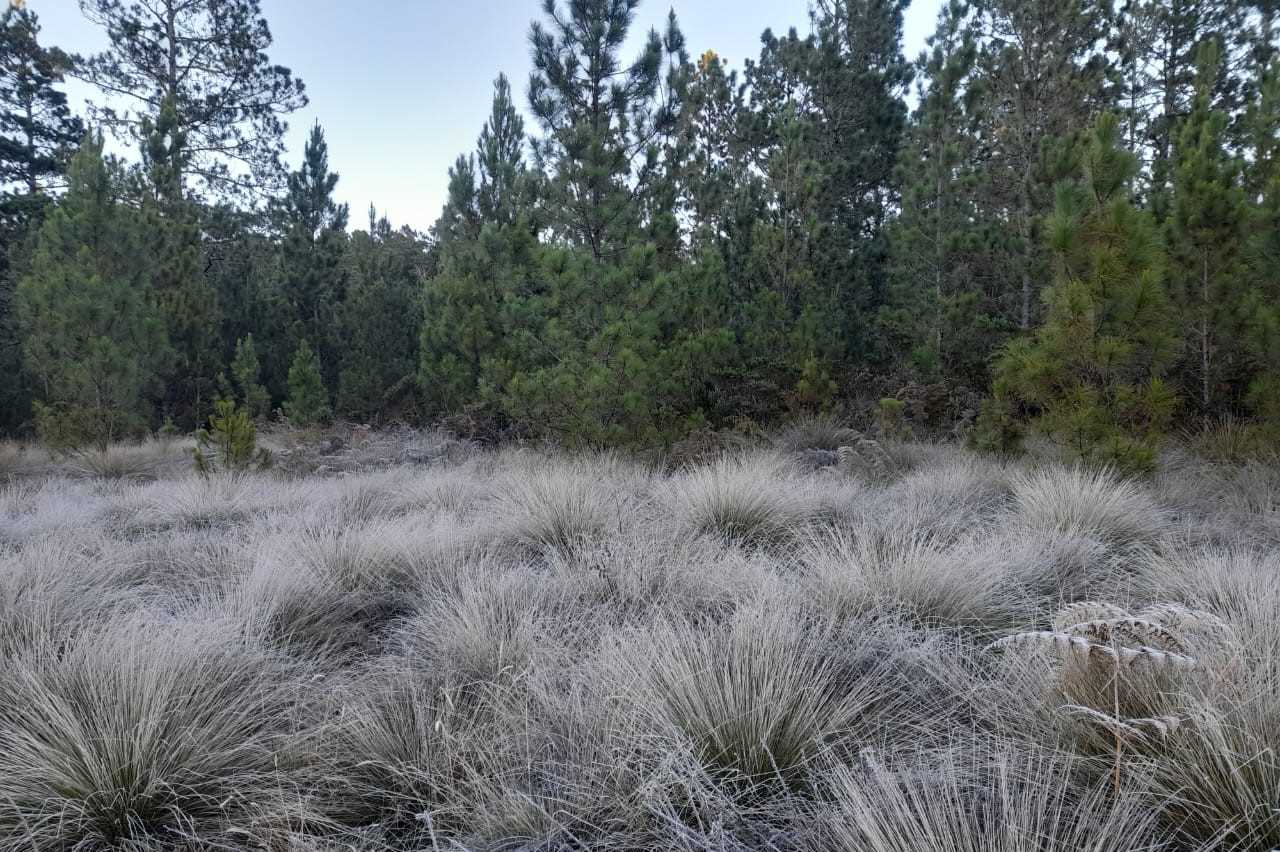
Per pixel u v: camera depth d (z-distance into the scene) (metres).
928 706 2.91
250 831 2.28
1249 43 15.57
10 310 18.34
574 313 9.36
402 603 4.47
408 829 2.41
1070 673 2.62
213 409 16.97
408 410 16.19
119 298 13.55
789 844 2.12
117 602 4.04
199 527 6.95
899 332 13.24
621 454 8.95
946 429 10.80
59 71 25.30
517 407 9.62
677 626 3.34
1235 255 7.91
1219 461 7.54
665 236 10.98
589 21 10.09
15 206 19.67
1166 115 15.52
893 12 21.62
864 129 19.28
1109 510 5.41
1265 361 7.75
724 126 21.56
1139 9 16.22
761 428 10.60
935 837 1.88
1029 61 14.20
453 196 15.54
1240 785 2.05
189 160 24.17
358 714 2.78
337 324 19.19
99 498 8.45
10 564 4.40
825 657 3.17
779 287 13.78
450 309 13.47
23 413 16.81
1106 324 6.69
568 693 2.95
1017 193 14.46
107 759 2.47
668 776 2.30
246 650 3.29
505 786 2.36
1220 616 3.29
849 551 4.50
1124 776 2.25
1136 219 6.66
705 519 5.77
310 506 7.09
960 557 4.21
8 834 2.30
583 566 4.55
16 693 2.88
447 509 6.93
